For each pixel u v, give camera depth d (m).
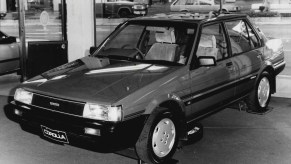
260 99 6.08
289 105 6.52
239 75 5.31
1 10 29.55
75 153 4.51
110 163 4.24
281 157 4.42
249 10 22.45
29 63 7.85
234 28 5.68
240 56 5.39
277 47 6.46
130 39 12.45
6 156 4.40
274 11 21.80
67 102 3.85
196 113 4.61
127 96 3.76
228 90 5.12
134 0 25.72
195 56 4.57
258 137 5.06
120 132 3.66
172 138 4.27
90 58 4.99
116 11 23.02
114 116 3.64
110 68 4.49
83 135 3.73
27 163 4.23
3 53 8.00
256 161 4.30
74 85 4.06
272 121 5.71
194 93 4.48
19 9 7.54
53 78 4.34
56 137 3.94
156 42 5.23
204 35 5.14
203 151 4.56
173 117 4.23
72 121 3.79
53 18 21.12
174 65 4.50
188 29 4.84
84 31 8.34
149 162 4.05
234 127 5.44
